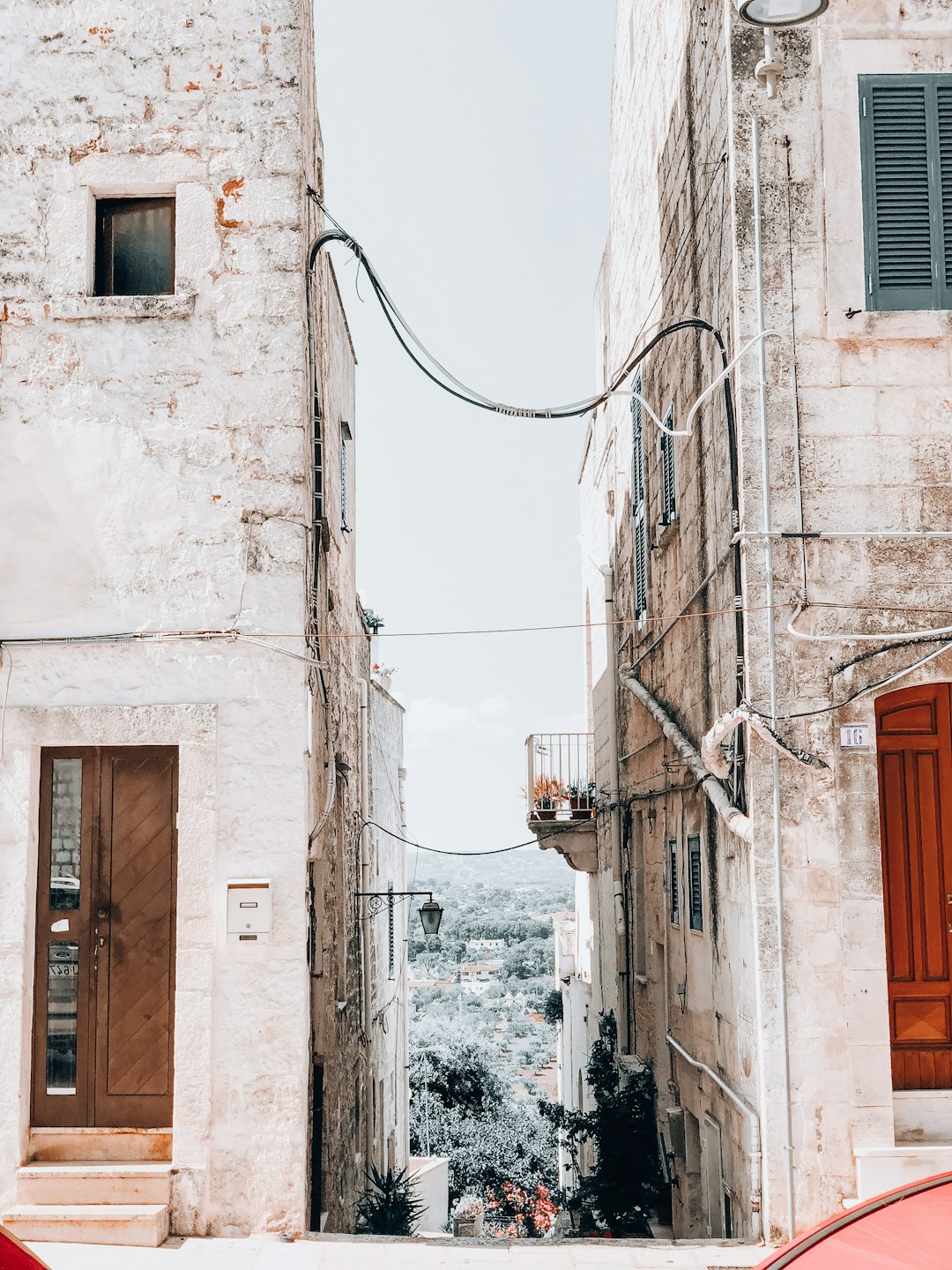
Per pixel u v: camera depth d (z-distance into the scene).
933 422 7.27
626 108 13.80
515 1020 90.75
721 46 8.09
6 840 7.00
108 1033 7.01
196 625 7.13
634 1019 13.29
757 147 7.38
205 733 7.01
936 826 7.41
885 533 7.17
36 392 7.28
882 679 7.10
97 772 7.21
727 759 7.71
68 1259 6.23
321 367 9.19
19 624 7.16
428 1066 33.72
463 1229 19.92
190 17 7.42
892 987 7.29
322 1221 9.34
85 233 7.35
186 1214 6.62
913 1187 3.52
